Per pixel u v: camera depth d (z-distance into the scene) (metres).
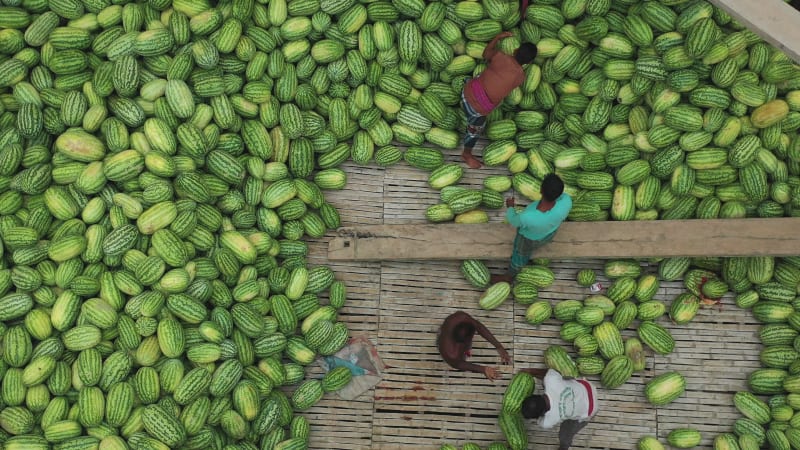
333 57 6.84
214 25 6.63
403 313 6.75
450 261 6.88
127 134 6.29
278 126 6.76
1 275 5.81
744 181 6.57
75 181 6.15
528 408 5.64
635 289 6.63
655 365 6.61
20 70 6.44
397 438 6.40
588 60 7.01
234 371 5.86
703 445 6.40
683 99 6.76
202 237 6.22
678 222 6.59
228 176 6.43
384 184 7.12
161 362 5.79
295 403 6.21
